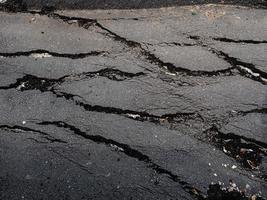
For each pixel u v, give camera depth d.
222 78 2.01
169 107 1.89
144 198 1.63
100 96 1.92
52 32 2.16
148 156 1.74
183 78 2.00
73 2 2.25
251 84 1.99
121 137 1.80
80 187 1.65
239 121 1.86
